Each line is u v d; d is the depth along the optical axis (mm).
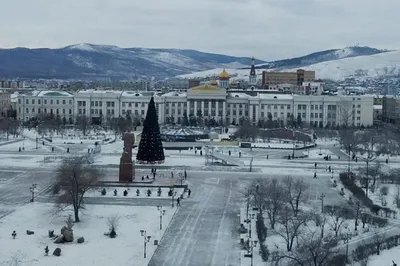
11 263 155625
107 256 164250
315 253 154375
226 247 175625
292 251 165875
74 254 164875
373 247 172750
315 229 190250
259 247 174500
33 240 176875
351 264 158750
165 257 165500
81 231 188125
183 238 184000
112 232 183125
